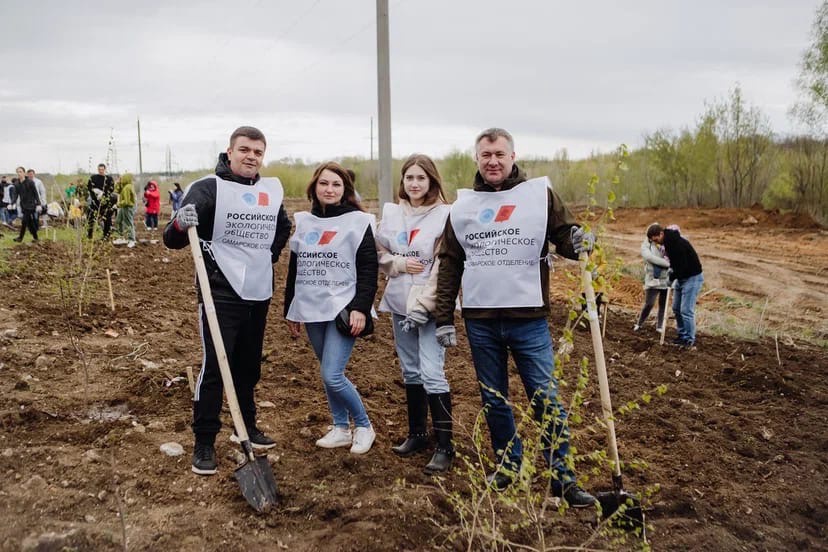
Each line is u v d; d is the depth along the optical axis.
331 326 4.49
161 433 4.71
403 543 3.62
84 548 3.33
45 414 4.79
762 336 9.22
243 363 4.48
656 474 4.73
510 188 4.10
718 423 5.75
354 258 4.48
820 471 4.95
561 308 10.40
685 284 8.40
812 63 18.78
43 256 12.08
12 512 3.57
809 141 20.77
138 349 6.45
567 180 26.78
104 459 4.21
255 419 4.71
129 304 8.66
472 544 3.72
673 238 8.35
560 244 4.03
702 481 4.68
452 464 4.56
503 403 4.21
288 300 4.68
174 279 11.42
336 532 3.69
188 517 3.71
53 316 7.35
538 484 4.44
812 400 6.46
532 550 3.51
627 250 16.58
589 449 5.09
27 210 15.62
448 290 4.24
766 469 4.95
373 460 4.50
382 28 12.42
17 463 4.07
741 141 22.59
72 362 5.98
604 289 3.70
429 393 4.45
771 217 20.66
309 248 4.51
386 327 8.62
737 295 12.16
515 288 4.03
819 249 16.28
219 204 4.18
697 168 23.22
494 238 4.06
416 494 4.08
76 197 8.27
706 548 3.91
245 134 4.26
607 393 3.79
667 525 4.10
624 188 25.42
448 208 4.56
